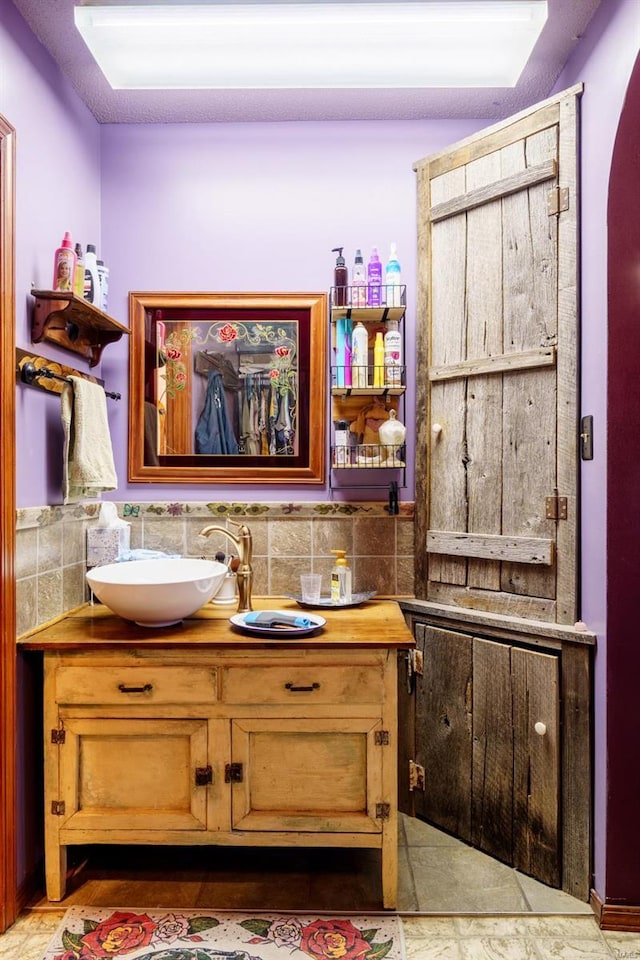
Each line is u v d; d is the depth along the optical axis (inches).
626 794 62.2
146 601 64.2
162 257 87.7
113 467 79.0
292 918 62.9
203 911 63.8
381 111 85.4
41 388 69.4
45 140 71.6
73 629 68.7
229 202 87.7
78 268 72.9
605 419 62.6
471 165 76.7
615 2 60.6
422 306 81.9
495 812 72.9
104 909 64.1
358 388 80.5
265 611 74.3
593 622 65.5
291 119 87.0
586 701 65.2
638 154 60.2
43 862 69.1
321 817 64.6
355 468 83.9
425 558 82.0
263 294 87.1
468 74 76.6
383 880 64.2
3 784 61.5
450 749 77.5
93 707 65.0
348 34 69.1
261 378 87.7
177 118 86.7
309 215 87.5
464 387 77.8
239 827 64.7
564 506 68.6
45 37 70.0
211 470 87.4
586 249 66.8
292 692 64.7
